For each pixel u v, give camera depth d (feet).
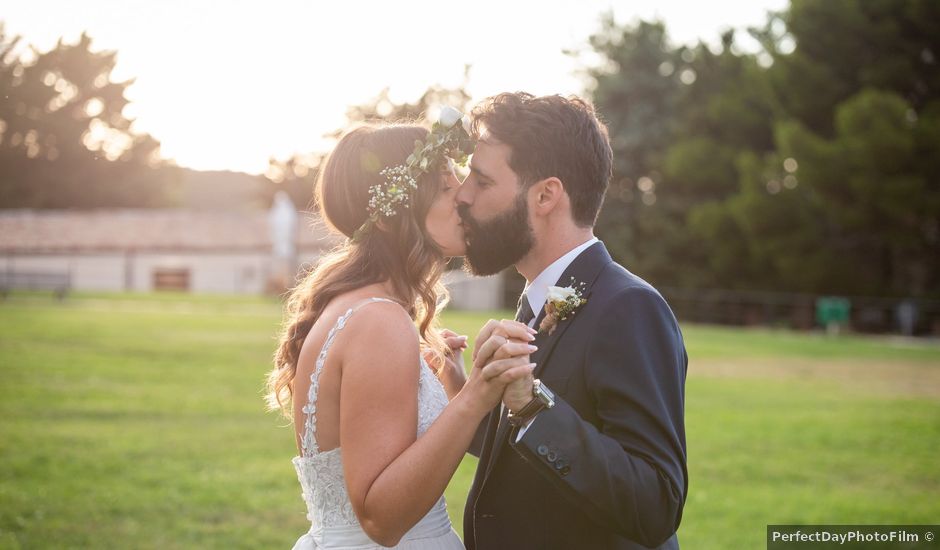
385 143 7.56
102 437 26.63
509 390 6.33
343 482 7.06
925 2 85.66
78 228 136.77
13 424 28.19
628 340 6.53
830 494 21.90
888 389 43.52
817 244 91.56
